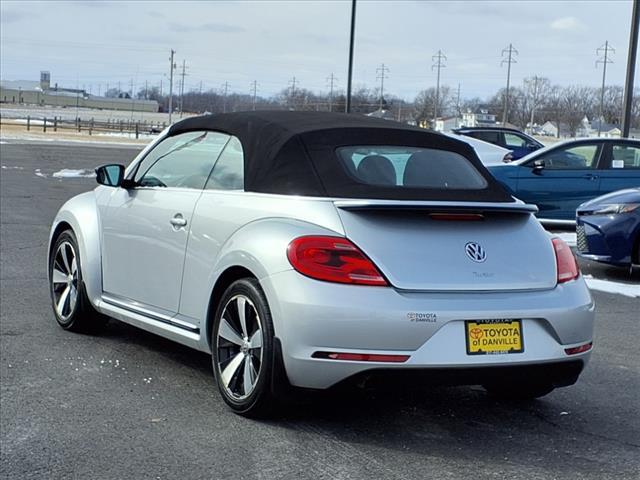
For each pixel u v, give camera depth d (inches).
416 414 185.6
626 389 210.1
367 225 162.9
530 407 193.6
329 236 161.2
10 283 321.1
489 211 171.8
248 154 189.6
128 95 7524.6
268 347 164.1
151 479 146.5
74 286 244.1
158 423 174.6
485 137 796.0
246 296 171.9
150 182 221.9
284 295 160.1
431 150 194.1
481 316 159.9
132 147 1584.6
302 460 155.9
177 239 199.0
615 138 543.5
